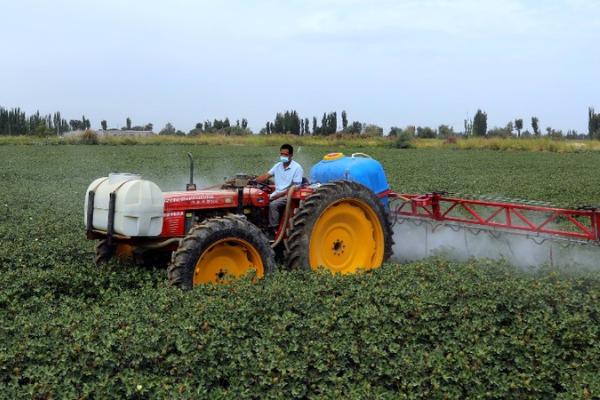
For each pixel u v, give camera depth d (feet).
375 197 27.48
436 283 22.34
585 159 114.73
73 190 57.57
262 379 16.19
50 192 55.57
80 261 27.71
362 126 204.54
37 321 18.70
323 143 173.58
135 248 25.39
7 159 102.58
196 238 22.30
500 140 161.17
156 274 24.50
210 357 16.93
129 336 17.43
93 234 24.18
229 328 18.15
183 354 16.90
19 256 27.73
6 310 20.63
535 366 17.58
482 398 16.21
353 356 17.33
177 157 112.47
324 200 25.57
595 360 17.53
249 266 24.11
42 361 16.52
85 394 15.23
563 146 151.02
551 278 23.97
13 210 43.75
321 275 23.40
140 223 22.53
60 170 81.87
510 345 18.24
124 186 22.70
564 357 17.83
